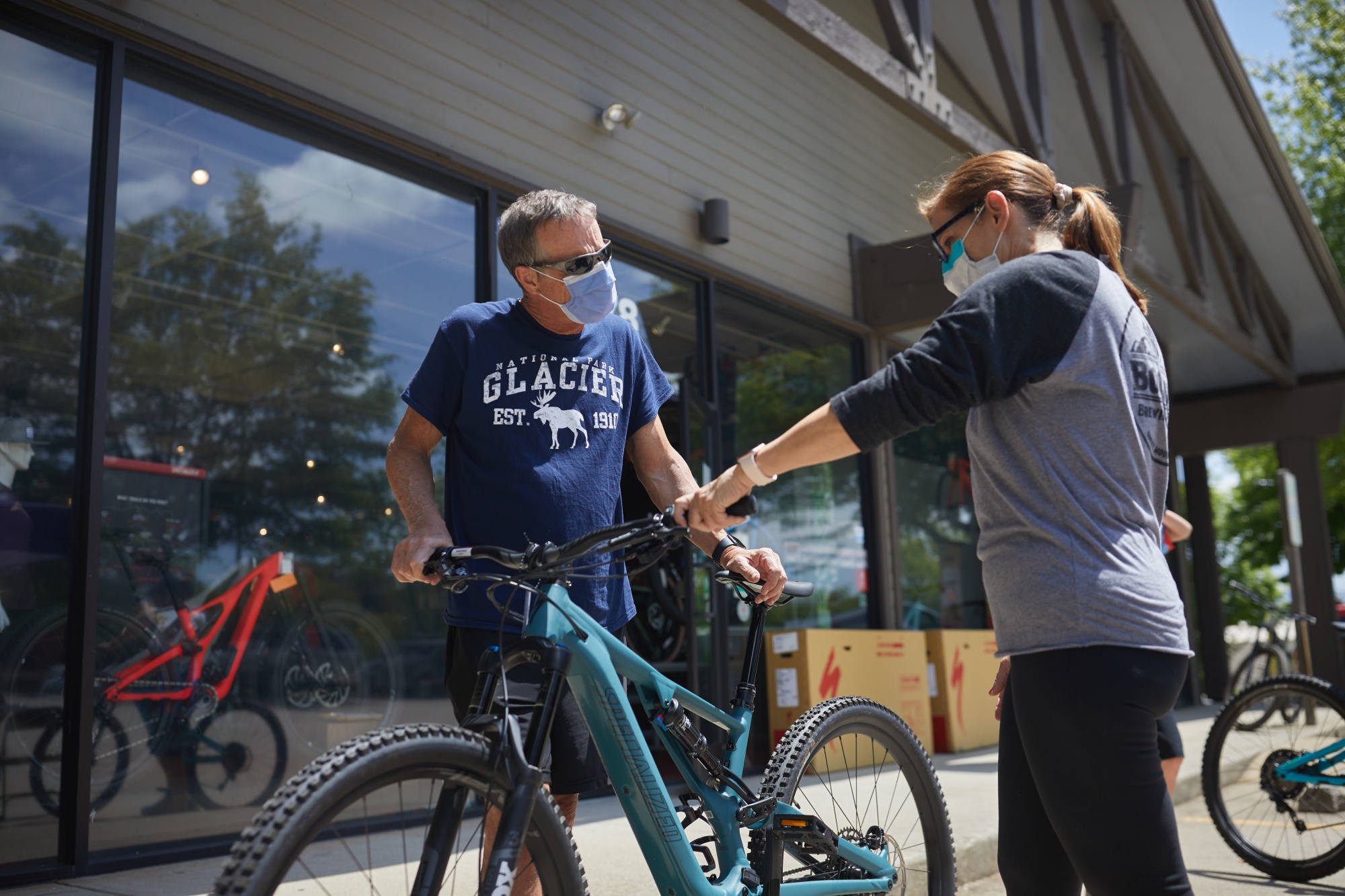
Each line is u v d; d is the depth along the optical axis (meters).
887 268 7.24
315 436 4.77
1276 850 3.67
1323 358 11.57
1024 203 1.72
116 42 3.62
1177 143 9.21
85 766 3.37
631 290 5.61
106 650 3.85
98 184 3.59
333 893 1.39
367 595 4.70
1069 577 1.53
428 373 2.10
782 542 6.43
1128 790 1.50
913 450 7.68
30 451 3.47
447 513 2.14
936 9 8.20
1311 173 20.41
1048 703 1.55
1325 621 10.82
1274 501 21.86
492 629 1.99
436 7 4.69
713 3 6.35
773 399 6.50
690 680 5.23
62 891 3.03
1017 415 1.59
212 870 3.41
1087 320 1.55
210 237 4.27
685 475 2.28
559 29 5.29
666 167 5.84
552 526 2.04
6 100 3.48
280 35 4.10
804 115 7.03
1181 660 1.56
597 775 2.02
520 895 1.63
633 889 2.87
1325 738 3.60
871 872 2.20
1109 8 8.05
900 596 7.20
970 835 3.54
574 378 2.12
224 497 4.44
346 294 4.70
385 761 1.39
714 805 1.93
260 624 4.35
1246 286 10.38
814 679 5.66
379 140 4.39
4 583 3.34
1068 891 1.82
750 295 6.37
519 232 2.05
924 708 6.39
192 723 3.98
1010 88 6.70
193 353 4.44
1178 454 12.12
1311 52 20.67
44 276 3.55
